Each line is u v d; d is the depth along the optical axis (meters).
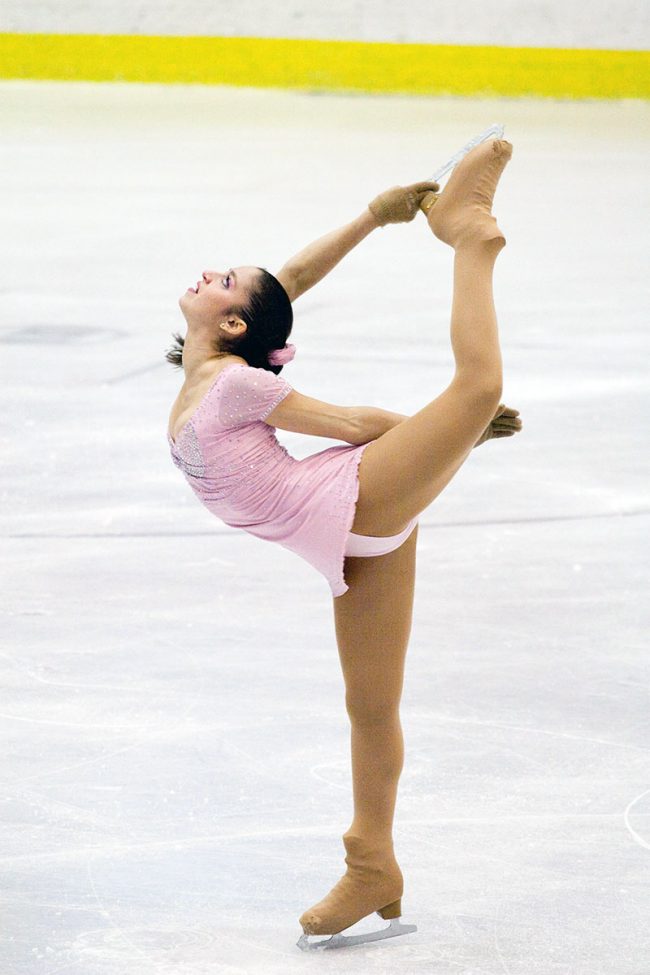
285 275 11.09
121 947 10.10
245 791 12.79
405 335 34.53
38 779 12.95
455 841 11.87
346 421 9.88
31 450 24.86
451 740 13.92
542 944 10.22
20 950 10.02
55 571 19.03
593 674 15.68
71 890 10.98
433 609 17.81
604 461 24.56
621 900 10.88
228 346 10.14
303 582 18.84
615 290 40.69
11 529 20.77
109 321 35.72
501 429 10.52
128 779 12.98
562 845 11.79
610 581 18.88
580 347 33.53
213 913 10.67
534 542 20.47
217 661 15.96
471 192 10.02
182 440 10.04
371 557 10.21
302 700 14.89
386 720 10.38
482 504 22.27
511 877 11.26
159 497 22.53
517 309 37.94
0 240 46.56
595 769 13.27
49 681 15.32
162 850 11.69
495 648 16.50
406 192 10.87
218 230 47.94
